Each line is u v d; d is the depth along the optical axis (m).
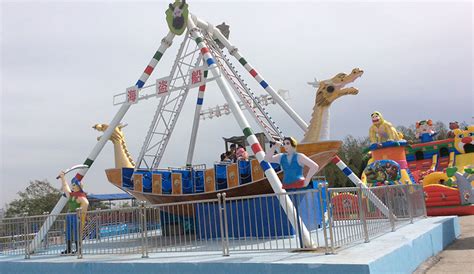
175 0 16.41
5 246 14.09
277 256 8.69
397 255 8.42
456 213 24.11
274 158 10.14
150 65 16.36
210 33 17.86
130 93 15.87
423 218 14.81
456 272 8.90
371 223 10.67
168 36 16.61
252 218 13.56
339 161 15.29
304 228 9.47
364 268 6.88
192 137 21.41
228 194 14.55
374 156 26.42
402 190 13.40
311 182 14.48
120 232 11.07
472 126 28.62
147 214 10.76
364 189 10.51
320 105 14.06
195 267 8.72
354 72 13.50
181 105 19.11
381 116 26.73
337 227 9.03
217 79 13.17
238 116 12.23
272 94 17.42
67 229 12.48
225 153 19.20
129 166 19.55
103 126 19.30
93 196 37.97
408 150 32.09
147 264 9.35
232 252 9.68
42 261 11.52
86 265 10.41
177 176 16.03
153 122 18.36
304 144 13.05
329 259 7.67
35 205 42.50
